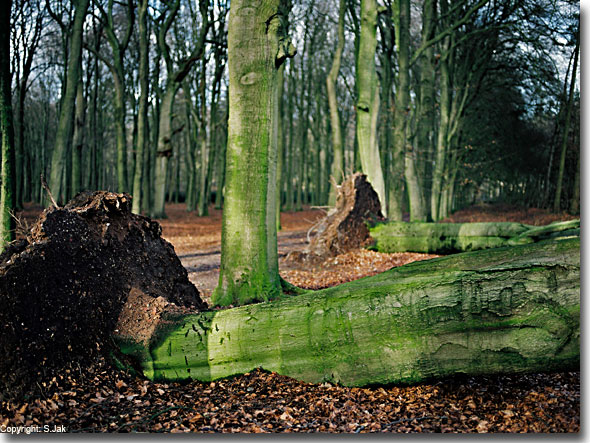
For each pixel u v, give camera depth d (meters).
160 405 3.98
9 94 6.71
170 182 46.31
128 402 3.98
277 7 6.44
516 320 3.77
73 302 4.29
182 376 4.51
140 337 4.50
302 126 37.66
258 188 6.55
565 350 3.69
